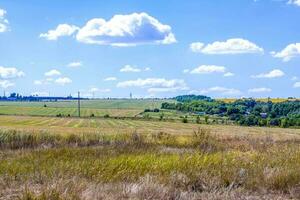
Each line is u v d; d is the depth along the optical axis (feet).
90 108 629.51
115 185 32.99
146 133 115.55
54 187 30.04
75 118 404.57
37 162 47.65
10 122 320.09
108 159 47.96
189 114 508.12
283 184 35.45
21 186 33.12
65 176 35.73
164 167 40.81
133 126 286.87
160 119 413.39
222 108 508.12
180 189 33.40
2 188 32.91
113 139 99.71
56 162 46.19
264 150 63.98
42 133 103.40
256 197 32.32
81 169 39.32
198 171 38.37
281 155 51.01
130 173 38.17
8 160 51.52
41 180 35.45
